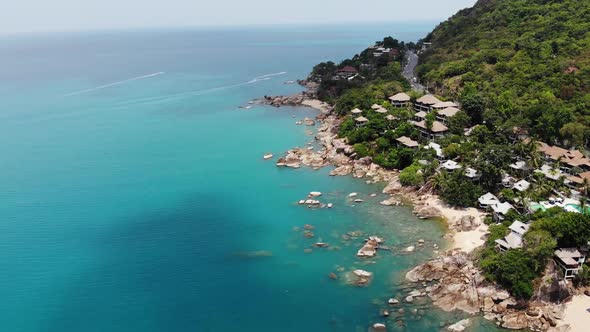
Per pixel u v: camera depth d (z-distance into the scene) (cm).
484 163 11081
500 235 8794
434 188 11462
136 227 10594
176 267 8994
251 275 8694
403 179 12075
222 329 7262
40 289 8325
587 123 12656
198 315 7600
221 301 7944
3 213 11250
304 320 7412
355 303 7775
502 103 14550
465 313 7381
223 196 12250
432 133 14038
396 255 9144
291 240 9912
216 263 9106
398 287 8131
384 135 14250
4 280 8594
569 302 7481
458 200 10738
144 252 9538
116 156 15512
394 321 7288
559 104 13575
